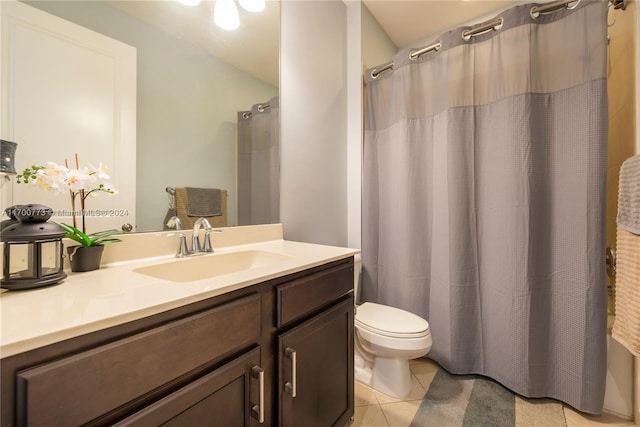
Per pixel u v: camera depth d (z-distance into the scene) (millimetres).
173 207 1175
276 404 878
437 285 1710
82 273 852
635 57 1290
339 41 1992
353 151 2045
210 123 1306
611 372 1347
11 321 487
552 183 1410
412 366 1768
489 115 1544
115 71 1004
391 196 1919
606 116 1251
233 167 1403
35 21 830
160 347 585
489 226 1561
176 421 612
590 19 1277
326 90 1887
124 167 1029
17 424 425
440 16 2199
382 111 1955
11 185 786
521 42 1414
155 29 1116
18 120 800
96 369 496
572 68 1333
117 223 1010
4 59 779
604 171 1261
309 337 998
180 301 618
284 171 1637
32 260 686
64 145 883
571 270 1358
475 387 1553
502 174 1492
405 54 1778
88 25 937
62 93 881
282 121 1619
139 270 927
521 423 1301
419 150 1784
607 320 1346
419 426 1300
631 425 1271
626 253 1141
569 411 1366
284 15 1613
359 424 1312
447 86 1607
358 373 1653
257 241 1477
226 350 722
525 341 1429
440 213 1681
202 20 1271
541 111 1408
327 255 1162
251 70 1468
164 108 1146
